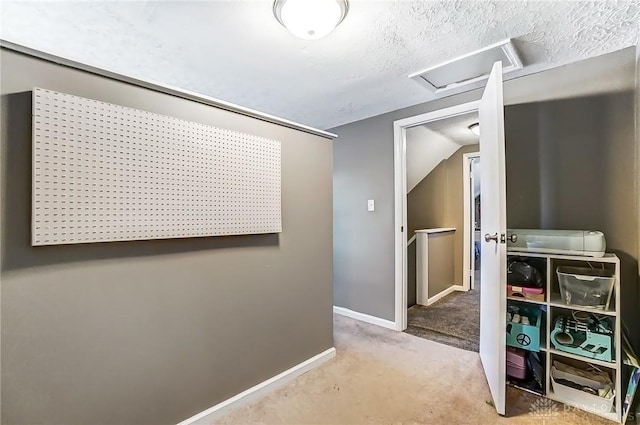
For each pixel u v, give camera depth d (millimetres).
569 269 1772
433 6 1406
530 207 2107
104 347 1229
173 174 1383
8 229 1017
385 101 2641
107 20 1504
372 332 2775
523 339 1799
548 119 2041
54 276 1111
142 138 1282
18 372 1043
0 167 1000
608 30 1596
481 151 2125
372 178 3043
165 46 1762
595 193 1881
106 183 1181
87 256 1186
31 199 1038
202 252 1543
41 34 1633
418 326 2926
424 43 1729
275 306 1890
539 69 2039
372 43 1729
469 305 3643
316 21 1417
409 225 3764
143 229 1286
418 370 2062
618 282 1569
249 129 1745
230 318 1660
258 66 2008
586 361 1667
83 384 1177
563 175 1991
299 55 1869
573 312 1821
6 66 1004
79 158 1114
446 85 2320
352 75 2152
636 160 1750
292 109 2842
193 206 1455
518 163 2150
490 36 1658
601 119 1862
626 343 1675
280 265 1920
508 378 1886
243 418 1579
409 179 3717
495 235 1703
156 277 1379
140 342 1329
